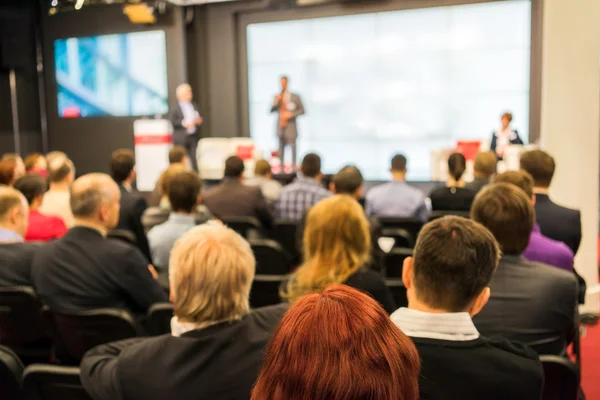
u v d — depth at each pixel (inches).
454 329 45.4
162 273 120.9
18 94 417.1
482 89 370.6
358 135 403.5
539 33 350.3
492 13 361.1
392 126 395.2
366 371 18.6
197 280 50.1
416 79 384.8
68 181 155.3
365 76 395.9
